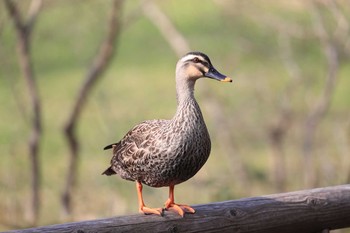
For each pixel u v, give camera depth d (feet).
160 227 20.68
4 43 56.13
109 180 46.26
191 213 20.93
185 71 22.27
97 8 55.16
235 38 60.13
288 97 56.65
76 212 46.16
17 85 61.67
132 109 68.33
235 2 56.90
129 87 78.33
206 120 64.13
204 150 21.83
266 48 60.03
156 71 84.69
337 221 22.47
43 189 54.60
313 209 22.00
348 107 68.74
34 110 53.01
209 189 44.98
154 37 90.38
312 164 50.67
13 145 55.21
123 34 95.50
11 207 45.65
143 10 60.39
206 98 59.62
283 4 58.13
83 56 77.30
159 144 21.71
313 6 54.80
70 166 52.16
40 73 85.40
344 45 53.88
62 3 54.70
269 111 59.67
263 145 60.13
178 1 83.51
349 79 78.74
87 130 62.18
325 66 62.49
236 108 60.23
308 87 58.95
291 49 59.67
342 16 52.70
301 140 55.47
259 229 21.56
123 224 20.21
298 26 55.77
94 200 47.19
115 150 23.71
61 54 87.56
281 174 53.67
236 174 53.31
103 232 19.94
